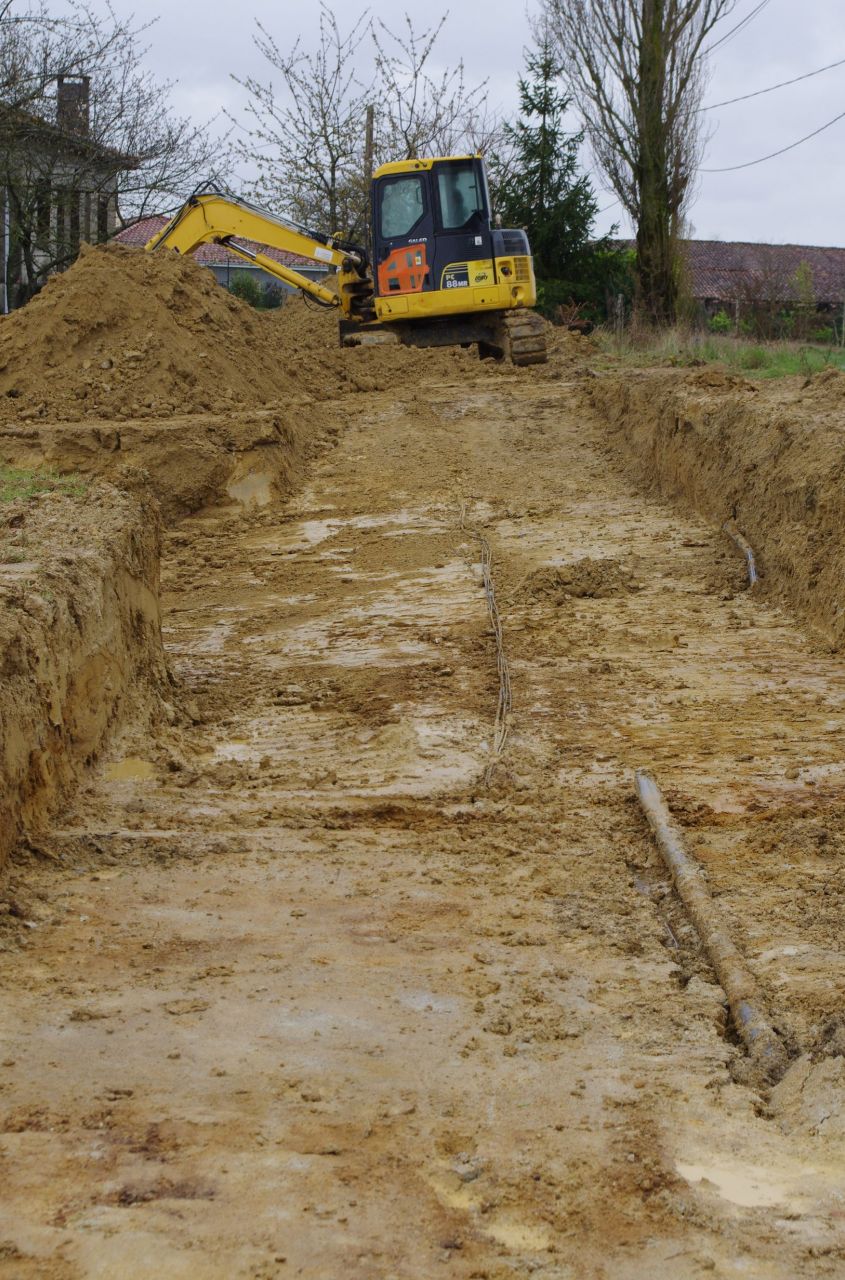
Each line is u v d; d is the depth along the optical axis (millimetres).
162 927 5238
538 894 5723
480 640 10477
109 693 7703
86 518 9297
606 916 5492
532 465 17969
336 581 13000
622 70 34781
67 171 34344
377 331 24656
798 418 12922
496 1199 3293
